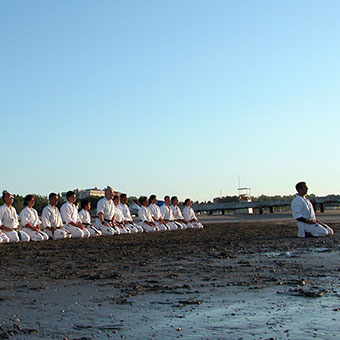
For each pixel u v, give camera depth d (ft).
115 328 16.30
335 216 133.08
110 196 84.58
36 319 17.92
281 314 17.61
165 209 100.07
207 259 37.22
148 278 27.61
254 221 123.65
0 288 25.23
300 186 61.82
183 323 16.70
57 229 75.10
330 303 19.27
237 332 15.33
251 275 27.86
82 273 30.45
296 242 52.80
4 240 66.74
